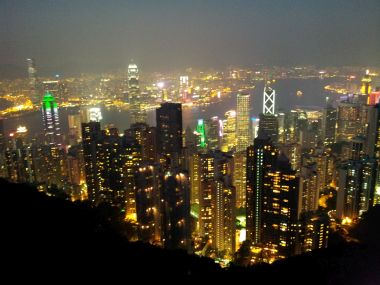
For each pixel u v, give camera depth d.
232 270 34.91
